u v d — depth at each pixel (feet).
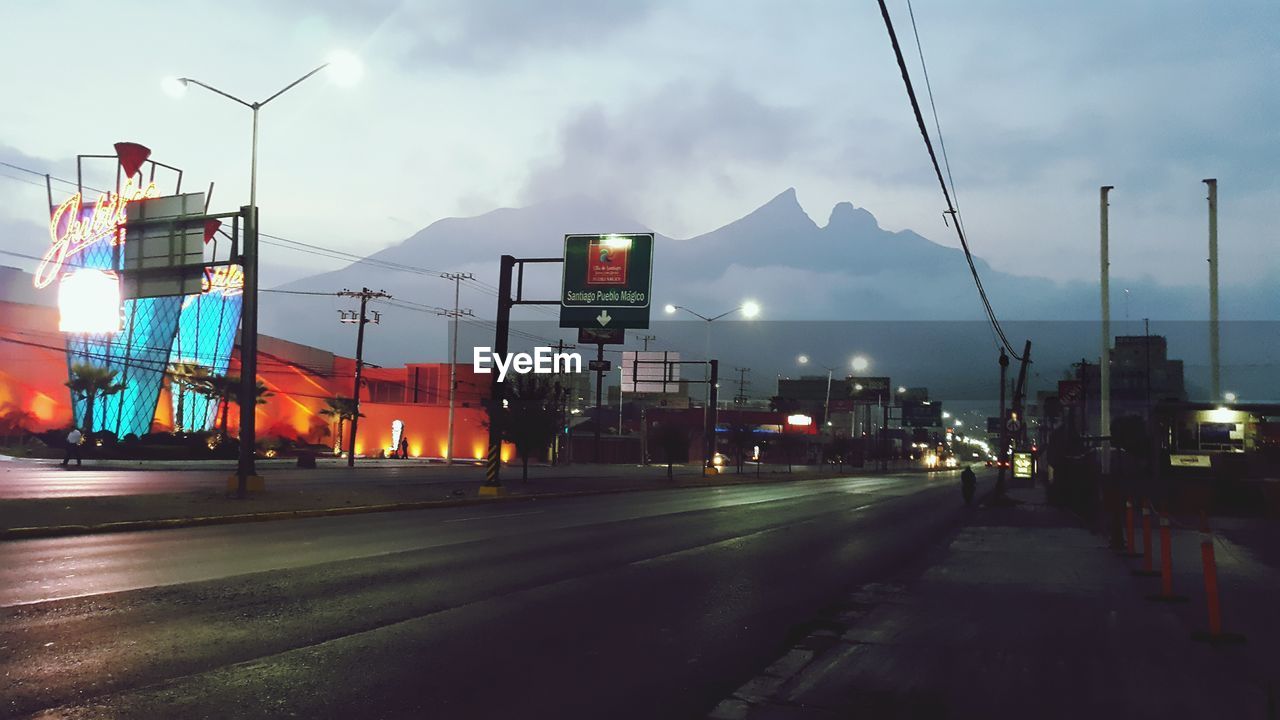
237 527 63.31
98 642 26.16
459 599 35.65
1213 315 100.27
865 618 34.24
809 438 383.86
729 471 255.70
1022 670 25.72
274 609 32.04
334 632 28.73
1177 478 95.71
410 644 27.53
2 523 55.72
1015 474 178.60
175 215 83.92
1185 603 37.58
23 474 117.50
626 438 320.09
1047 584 43.68
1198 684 24.03
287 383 261.03
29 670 22.99
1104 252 109.81
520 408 128.77
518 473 176.86
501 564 46.52
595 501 107.96
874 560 54.19
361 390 294.46
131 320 198.08
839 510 102.22
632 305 98.63
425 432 268.21
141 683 22.16
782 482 197.47
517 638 29.12
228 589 35.91
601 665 25.93
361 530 62.54
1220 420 97.14
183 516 64.75
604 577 43.34
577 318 99.96
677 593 39.34
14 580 36.99
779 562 52.03
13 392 203.51
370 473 157.07
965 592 41.04
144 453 172.45
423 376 291.79
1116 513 60.03
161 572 40.01
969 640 30.01
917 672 25.52
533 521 74.74
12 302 204.54
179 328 216.74
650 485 148.56
